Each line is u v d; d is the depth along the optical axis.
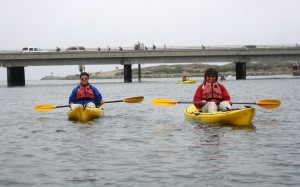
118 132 14.73
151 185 8.08
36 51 71.56
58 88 64.62
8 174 9.02
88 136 13.94
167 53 73.19
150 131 14.85
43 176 8.81
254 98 31.69
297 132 14.05
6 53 69.81
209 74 17.08
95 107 19.39
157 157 10.40
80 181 8.41
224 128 15.08
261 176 8.49
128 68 78.56
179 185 8.05
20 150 11.67
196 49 73.81
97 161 10.07
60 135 14.30
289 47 76.31
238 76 82.00
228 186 7.91
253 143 12.05
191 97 35.56
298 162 9.57
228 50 75.00
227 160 9.92
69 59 72.12
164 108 24.30
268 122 16.73
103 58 73.31
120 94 42.56
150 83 78.62
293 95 34.16
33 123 18.09
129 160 10.11
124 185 8.10
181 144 12.10
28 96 42.62
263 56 77.62
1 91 56.34
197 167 9.30
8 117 21.03
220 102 17.11
